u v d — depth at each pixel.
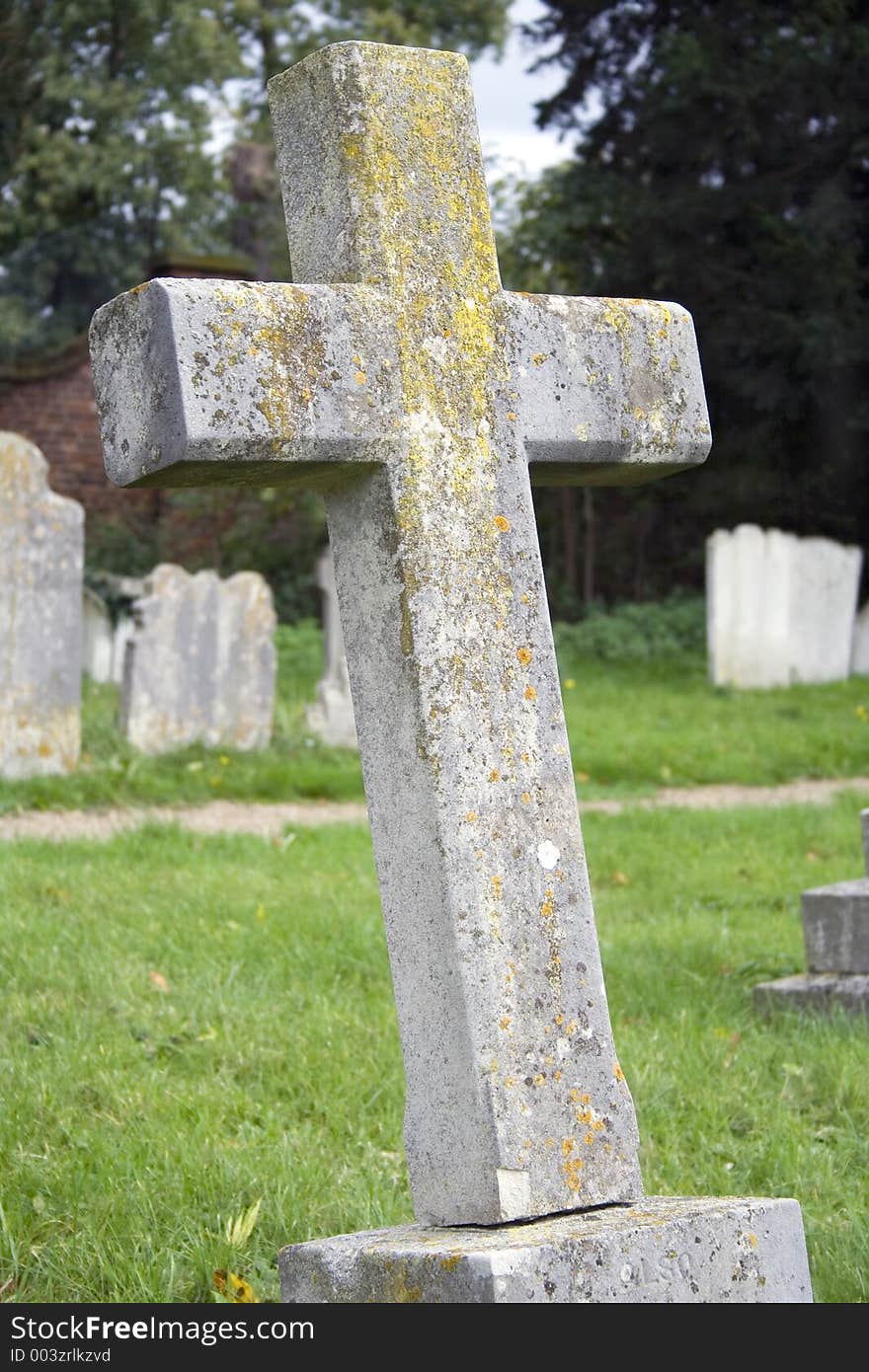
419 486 2.81
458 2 21.52
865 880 6.07
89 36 23.31
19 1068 4.46
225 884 7.19
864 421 21.09
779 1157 4.18
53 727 10.35
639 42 22.12
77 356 22.23
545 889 2.81
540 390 3.00
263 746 11.97
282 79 2.98
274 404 2.68
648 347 3.16
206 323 2.65
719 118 20.69
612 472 3.18
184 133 24.03
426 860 2.76
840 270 20.39
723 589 16.70
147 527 22.36
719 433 22.00
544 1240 2.57
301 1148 4.07
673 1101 4.66
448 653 2.79
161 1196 3.71
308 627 19.56
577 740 13.16
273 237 22.62
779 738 13.62
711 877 8.12
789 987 5.69
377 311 2.82
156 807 10.17
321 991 5.52
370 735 2.85
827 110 20.45
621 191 21.00
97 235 36.06
